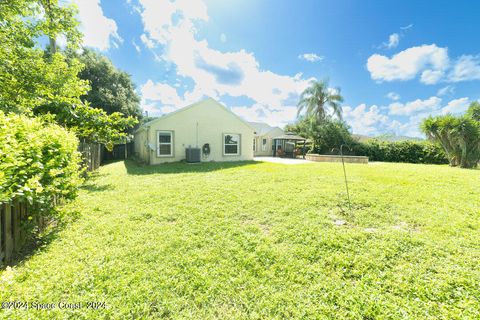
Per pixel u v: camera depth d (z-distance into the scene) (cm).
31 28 630
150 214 376
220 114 1360
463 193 503
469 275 211
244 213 385
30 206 273
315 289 198
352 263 235
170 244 272
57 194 356
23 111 559
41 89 645
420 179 671
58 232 301
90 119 662
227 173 823
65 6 664
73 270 214
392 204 428
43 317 160
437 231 313
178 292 192
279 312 174
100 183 635
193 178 716
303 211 395
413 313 170
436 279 208
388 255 250
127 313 168
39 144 268
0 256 218
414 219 355
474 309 171
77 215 355
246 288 199
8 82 607
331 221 352
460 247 265
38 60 646
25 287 188
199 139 1293
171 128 1205
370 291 194
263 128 2508
